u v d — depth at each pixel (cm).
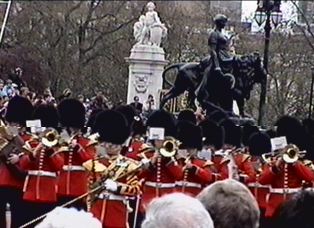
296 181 5166
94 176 4272
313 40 13950
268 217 5184
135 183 4278
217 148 5778
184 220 1620
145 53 15012
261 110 10981
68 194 4812
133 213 4956
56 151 4838
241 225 1769
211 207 1775
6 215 4712
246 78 10481
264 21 11162
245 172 5481
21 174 4859
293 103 17450
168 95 10894
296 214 1836
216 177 4984
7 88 12362
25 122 5281
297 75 16425
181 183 4847
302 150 5944
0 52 17350
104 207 4259
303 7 15600
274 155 5397
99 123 4716
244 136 6309
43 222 1708
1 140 4847
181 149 5241
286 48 17412
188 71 10662
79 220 1695
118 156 4400
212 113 9112
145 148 4909
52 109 5312
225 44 10488
